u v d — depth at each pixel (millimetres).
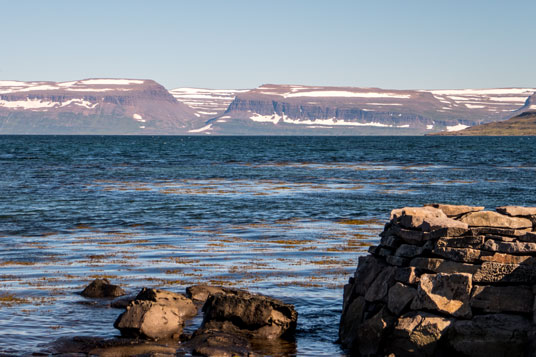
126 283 18688
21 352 12453
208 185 57531
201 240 27469
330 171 79250
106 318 15016
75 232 29828
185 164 94250
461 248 12602
